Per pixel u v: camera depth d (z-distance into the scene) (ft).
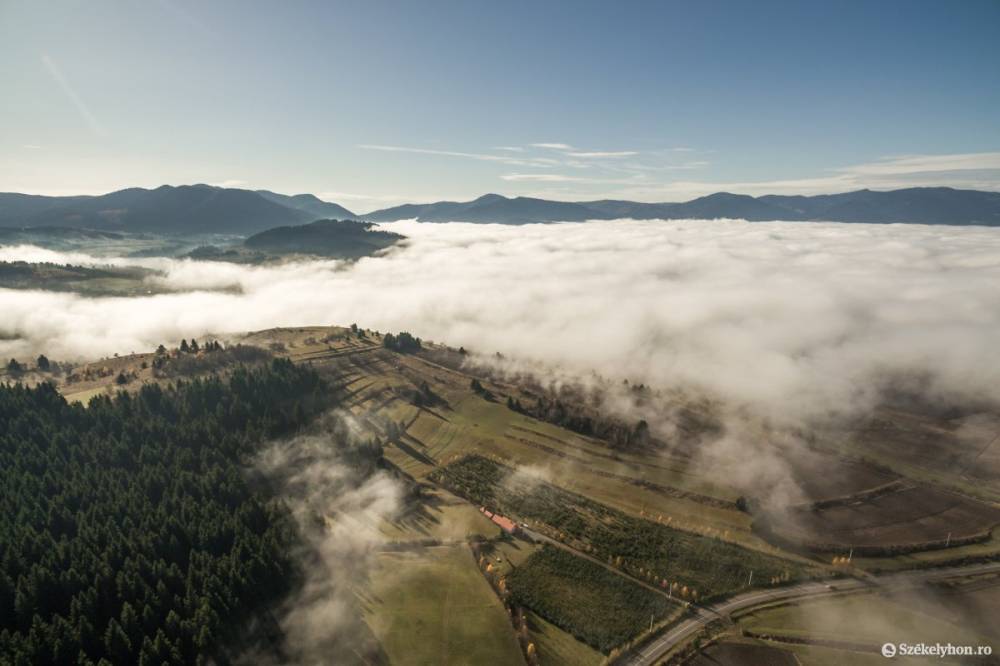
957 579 449.48
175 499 411.54
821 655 359.46
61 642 277.85
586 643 363.35
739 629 381.40
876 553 482.69
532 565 438.81
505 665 332.39
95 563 334.03
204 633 300.40
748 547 483.51
